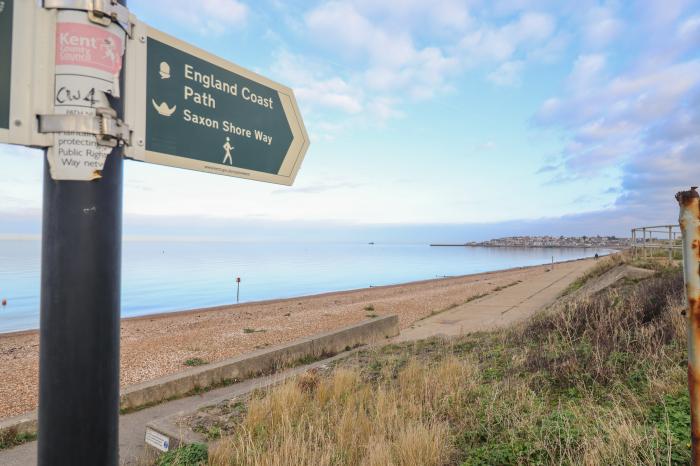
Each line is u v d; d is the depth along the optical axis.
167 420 4.88
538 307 14.98
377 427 3.92
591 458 2.84
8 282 39.03
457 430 3.94
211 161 1.73
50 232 1.22
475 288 26.94
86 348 1.20
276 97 2.07
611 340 5.71
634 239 16.44
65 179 1.21
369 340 10.91
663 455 2.82
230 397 5.72
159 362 10.04
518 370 5.48
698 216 1.26
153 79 1.50
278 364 8.55
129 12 1.38
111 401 1.26
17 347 12.56
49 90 1.22
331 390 5.29
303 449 3.33
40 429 1.21
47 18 1.23
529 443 3.34
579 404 4.12
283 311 20.97
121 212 1.33
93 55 1.25
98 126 1.24
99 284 1.23
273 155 2.04
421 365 6.47
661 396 3.78
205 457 3.83
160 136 1.52
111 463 1.26
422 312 17.92
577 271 33.06
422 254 154.38
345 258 112.50
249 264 79.69
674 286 7.35
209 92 1.73
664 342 5.17
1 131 1.15
